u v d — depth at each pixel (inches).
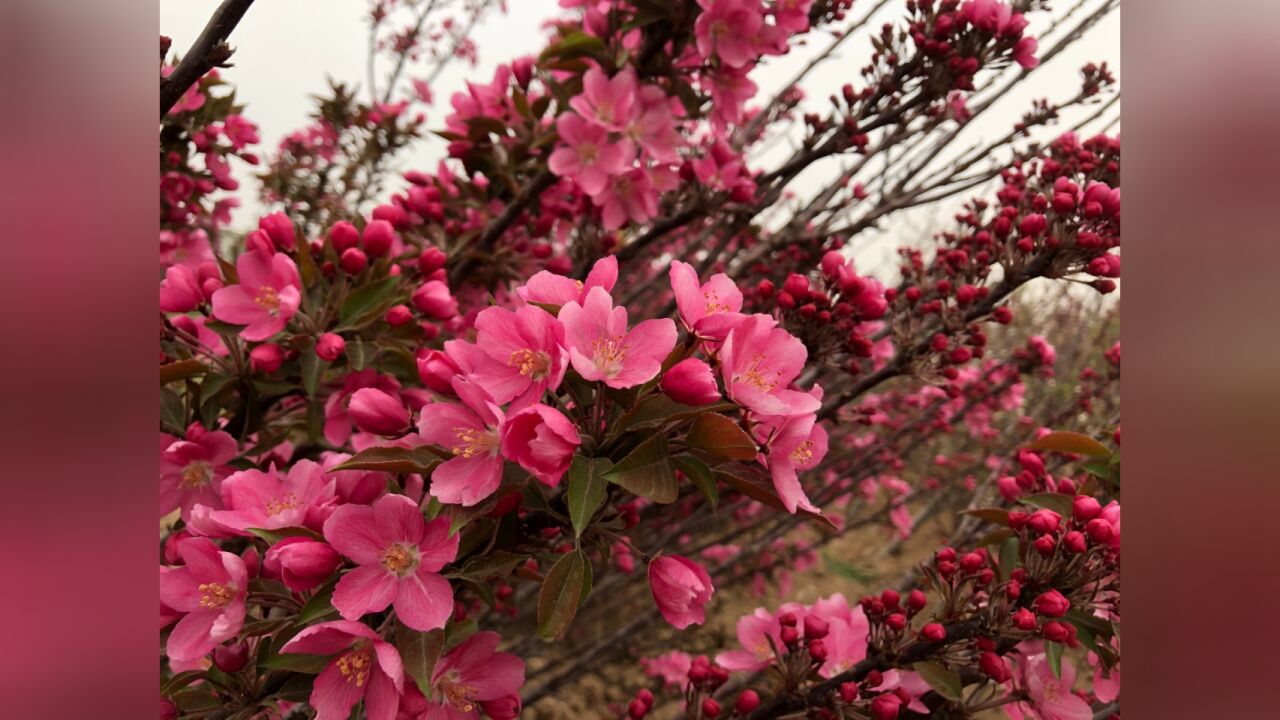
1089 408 37.2
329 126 43.0
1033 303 46.5
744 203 25.9
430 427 14.3
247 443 20.1
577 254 29.3
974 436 51.9
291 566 13.8
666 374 13.4
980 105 26.4
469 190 27.7
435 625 13.8
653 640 44.9
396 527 14.2
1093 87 25.6
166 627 15.1
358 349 18.5
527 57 26.6
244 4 13.9
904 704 17.6
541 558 14.6
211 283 18.2
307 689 15.2
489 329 13.7
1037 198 20.1
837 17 25.1
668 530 41.5
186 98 23.2
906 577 27.1
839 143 25.1
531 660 44.6
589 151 23.1
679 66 24.0
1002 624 16.6
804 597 52.5
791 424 14.1
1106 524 15.8
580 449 13.9
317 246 19.8
